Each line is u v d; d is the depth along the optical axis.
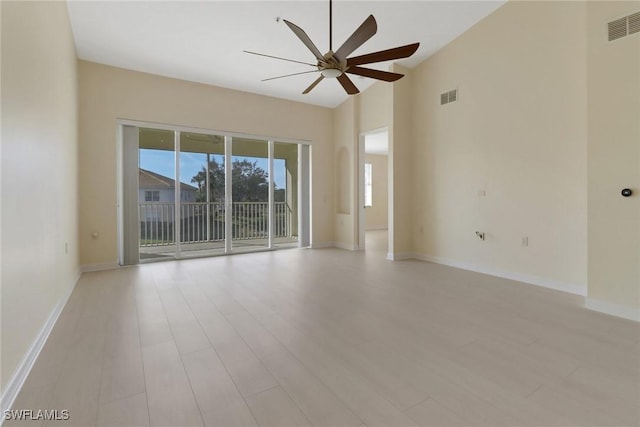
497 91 4.09
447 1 3.80
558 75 3.48
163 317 2.68
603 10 2.69
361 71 2.89
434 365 1.91
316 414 1.47
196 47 4.21
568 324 2.53
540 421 1.42
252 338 2.28
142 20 3.62
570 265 3.43
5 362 1.54
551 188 3.58
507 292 3.41
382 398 1.59
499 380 1.75
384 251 6.14
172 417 1.45
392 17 3.96
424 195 5.20
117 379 1.75
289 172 6.60
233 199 5.95
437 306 2.97
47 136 2.45
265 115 5.89
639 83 2.52
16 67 1.78
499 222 4.11
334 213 6.81
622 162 2.62
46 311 2.33
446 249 4.86
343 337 2.30
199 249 5.71
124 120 4.57
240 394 1.62
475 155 4.39
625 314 2.65
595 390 1.65
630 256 2.61
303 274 4.24
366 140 8.09
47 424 1.40
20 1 1.86
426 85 5.09
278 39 4.12
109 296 3.26
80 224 4.24
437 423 1.41
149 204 5.25
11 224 1.65
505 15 3.95
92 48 4.06
